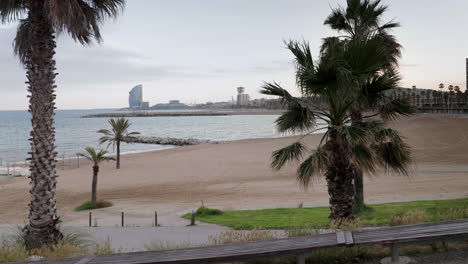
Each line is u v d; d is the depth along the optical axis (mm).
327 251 5926
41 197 9664
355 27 18016
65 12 9242
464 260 5270
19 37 10516
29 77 9828
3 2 10047
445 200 18062
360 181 17141
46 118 9805
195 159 55562
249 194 28188
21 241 9891
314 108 10625
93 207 26266
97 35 10953
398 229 5531
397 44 17453
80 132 162250
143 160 57156
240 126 199875
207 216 19109
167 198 28484
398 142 10758
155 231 13820
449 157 43500
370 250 6012
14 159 75750
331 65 9172
